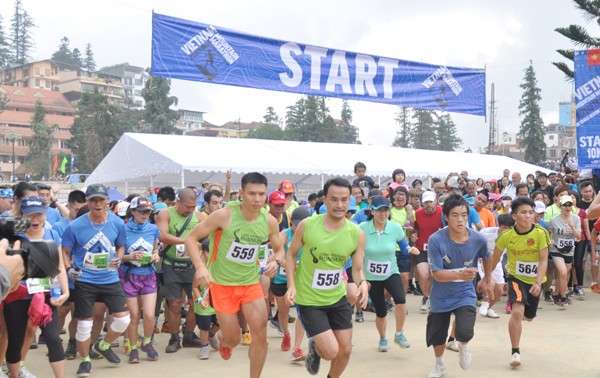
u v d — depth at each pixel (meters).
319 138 65.44
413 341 8.00
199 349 7.77
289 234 7.63
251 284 5.46
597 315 9.83
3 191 7.38
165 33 10.76
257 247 5.42
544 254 6.58
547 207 12.02
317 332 5.05
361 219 8.46
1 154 80.31
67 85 101.06
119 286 6.70
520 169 25.42
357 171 12.10
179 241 7.39
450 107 14.50
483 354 7.20
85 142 64.81
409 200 10.99
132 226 7.23
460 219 5.71
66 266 6.49
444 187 13.34
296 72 12.22
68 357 7.30
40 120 72.56
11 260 2.55
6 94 83.44
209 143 18.86
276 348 7.74
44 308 5.18
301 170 18.08
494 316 9.61
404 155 23.02
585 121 12.27
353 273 5.34
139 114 85.62
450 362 6.83
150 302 7.21
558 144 97.88
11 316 5.12
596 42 19.42
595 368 6.57
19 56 122.50
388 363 6.83
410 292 12.34
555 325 8.99
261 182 5.26
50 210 7.61
